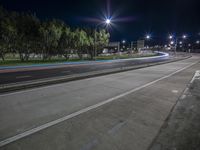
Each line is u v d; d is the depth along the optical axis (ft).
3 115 17.11
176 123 15.35
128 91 28.25
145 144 11.91
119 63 104.22
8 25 85.30
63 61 106.22
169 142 12.12
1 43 86.48
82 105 20.65
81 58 139.33
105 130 14.12
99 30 148.36
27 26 97.55
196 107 19.83
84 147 11.61
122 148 11.47
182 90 28.99
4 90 26.66
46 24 106.11
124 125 15.07
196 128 14.28
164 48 479.41
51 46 110.63
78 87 31.01
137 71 57.52
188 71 57.93
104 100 22.86
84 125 15.06
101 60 124.06
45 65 77.66
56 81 35.78
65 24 121.80
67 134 13.43
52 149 11.37
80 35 126.82
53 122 15.64
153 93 26.91
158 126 14.80
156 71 57.62
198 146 11.56
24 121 15.78
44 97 23.88
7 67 64.49
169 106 20.36
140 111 18.66
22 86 29.30
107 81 37.60
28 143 12.09
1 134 13.34
